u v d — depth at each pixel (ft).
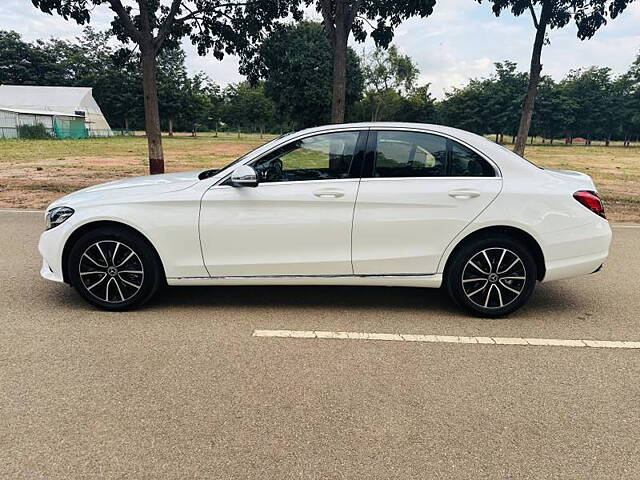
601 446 8.01
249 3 39.68
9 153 89.51
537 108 217.77
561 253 13.09
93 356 10.85
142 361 10.66
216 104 272.31
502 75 229.66
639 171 72.54
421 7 35.19
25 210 29.37
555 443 8.07
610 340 12.19
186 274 13.29
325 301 14.78
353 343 11.78
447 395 9.50
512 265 13.20
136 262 13.34
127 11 35.81
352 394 9.46
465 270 13.25
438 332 12.54
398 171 13.07
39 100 192.85
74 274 13.34
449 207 12.84
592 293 15.83
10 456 7.54
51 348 11.23
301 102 134.62
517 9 34.99
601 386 9.93
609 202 36.88
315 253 13.08
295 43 125.70
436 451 7.82
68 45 269.64
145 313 13.53
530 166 13.35
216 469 7.32
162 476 7.16
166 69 239.91
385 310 14.08
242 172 12.46
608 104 214.69
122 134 221.87
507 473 7.33
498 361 10.96
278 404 9.07
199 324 12.80
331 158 13.14
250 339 11.91
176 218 12.95
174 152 100.27
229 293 15.40
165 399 9.17
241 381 9.88
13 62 244.22
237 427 8.36
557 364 10.85
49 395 9.23
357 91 146.51
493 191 12.84
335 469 7.36
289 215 12.86
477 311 13.46
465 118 234.38
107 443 7.89
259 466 7.40
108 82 240.94
